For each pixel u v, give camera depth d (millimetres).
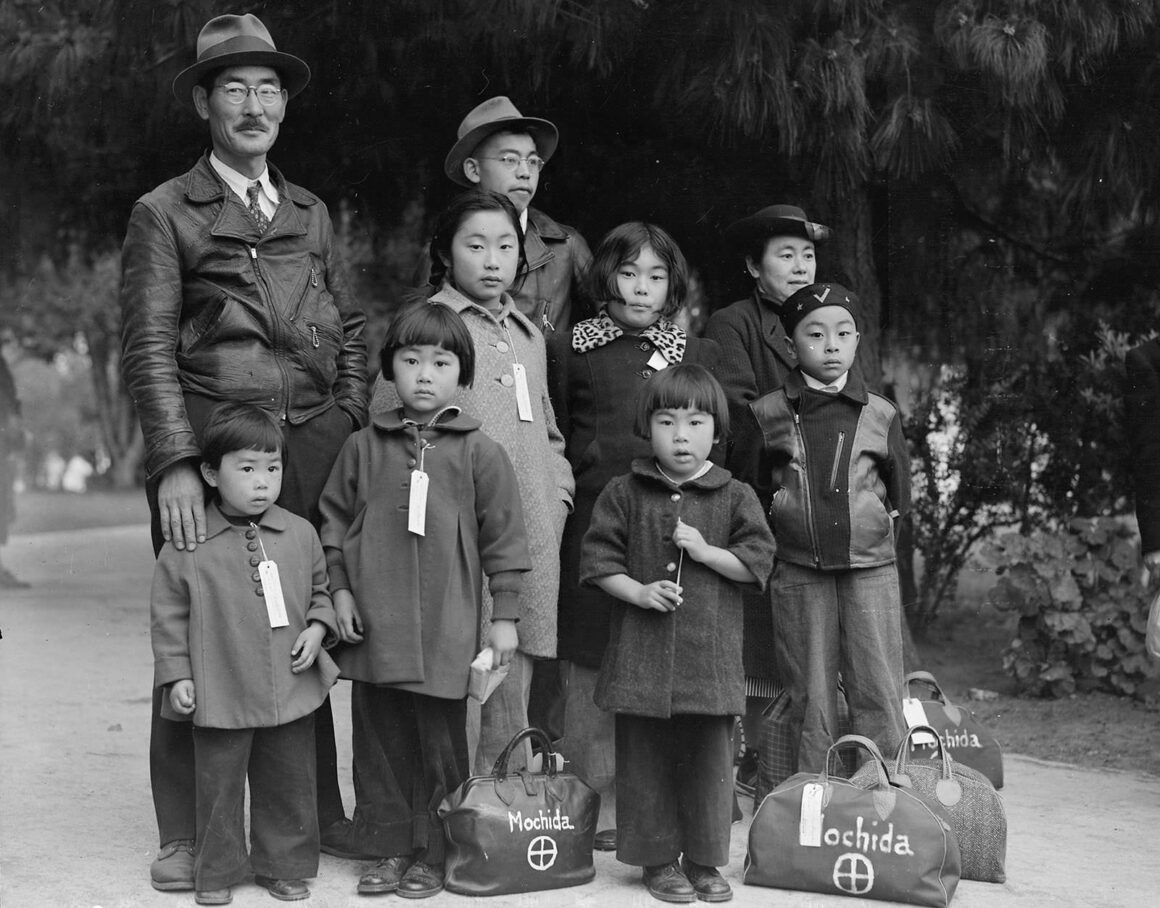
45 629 9055
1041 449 7961
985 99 5797
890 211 7207
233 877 3525
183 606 3568
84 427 42500
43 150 7746
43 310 25469
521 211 4668
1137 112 5977
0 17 6758
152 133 6988
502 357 4066
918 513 8203
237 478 3578
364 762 3775
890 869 3557
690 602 3613
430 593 3662
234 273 3818
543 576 3988
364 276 10930
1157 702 6547
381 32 6098
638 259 4270
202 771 3516
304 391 3916
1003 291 7758
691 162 6570
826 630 4219
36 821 4273
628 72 6027
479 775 3764
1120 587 6734
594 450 4219
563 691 4895
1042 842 4219
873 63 5555
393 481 3742
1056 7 5438
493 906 3506
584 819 3697
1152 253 7469
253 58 3809
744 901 3576
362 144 6875
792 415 4281
